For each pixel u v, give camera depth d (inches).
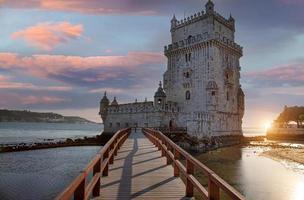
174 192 426.3
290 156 2112.5
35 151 2380.7
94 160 345.4
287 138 4128.9
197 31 2898.6
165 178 520.7
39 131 6870.1
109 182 483.8
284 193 1069.1
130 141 1288.1
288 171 1521.9
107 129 3196.4
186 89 2856.8
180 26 3080.7
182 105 2871.6
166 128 2522.1
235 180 1291.8
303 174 1439.5
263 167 1643.7
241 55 3179.1
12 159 1897.1
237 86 3127.5
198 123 2506.2
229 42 2923.2
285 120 4682.6
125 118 2950.3
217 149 2568.9
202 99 2699.3
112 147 708.0
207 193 302.2
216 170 1545.3
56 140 3769.7
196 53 2805.1
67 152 2325.3
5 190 1083.9
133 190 434.3
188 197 400.5
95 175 392.8
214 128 2650.1
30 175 1371.8
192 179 376.5
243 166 1675.7
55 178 1312.7
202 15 2842.0
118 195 406.6
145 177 527.8
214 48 2706.7
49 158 1973.4
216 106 2655.0
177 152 543.5
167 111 2677.2
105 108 3245.6
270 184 1214.3
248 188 1141.7
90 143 2940.5
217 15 2864.2
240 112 3132.4
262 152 2362.2
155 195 409.1
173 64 3029.0
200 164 329.4
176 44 2972.4
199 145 2445.9
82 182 281.7
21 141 3467.0
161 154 816.9
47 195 1029.8
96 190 401.7
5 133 5329.7
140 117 2760.8
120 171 583.2
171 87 3014.3
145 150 941.8
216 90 2620.6
